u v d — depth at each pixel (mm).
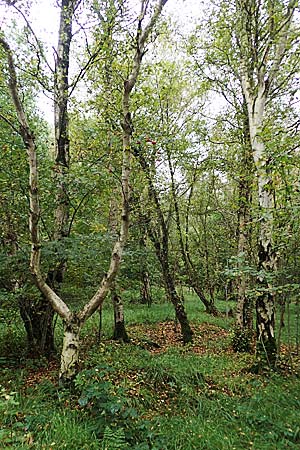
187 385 6156
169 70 10594
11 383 5789
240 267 6285
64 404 5012
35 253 5512
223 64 9203
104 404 4391
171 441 4371
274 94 8578
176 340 10758
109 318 12430
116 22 5770
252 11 7730
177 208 11273
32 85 6805
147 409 5309
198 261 16406
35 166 5480
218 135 11461
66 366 5516
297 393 5949
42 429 4262
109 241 7270
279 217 5867
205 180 13805
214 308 15797
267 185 5836
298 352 8633
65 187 7379
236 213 11523
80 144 8484
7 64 5492
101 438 4191
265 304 7465
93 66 6867
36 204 5465
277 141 5930
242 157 10195
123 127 5781
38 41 6066
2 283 6973
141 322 13219
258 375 7039
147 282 16438
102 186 7590
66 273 7949
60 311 5645
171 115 10953
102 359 7254
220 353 9039
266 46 7707
